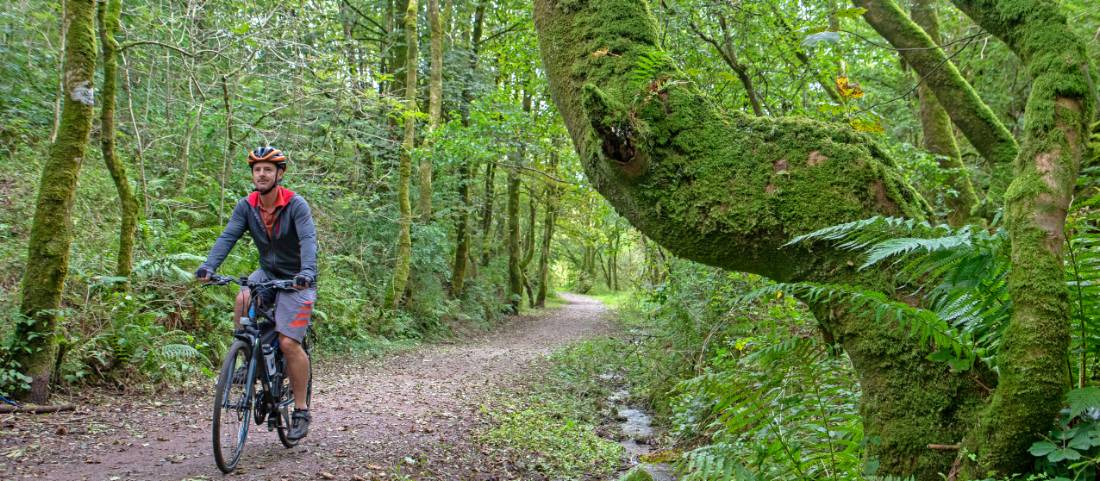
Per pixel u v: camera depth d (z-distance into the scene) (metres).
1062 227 1.74
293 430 4.42
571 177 12.63
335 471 4.14
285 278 4.37
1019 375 1.70
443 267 16.78
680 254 2.33
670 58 2.36
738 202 2.14
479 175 22.00
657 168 2.21
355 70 12.05
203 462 4.13
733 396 2.95
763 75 7.64
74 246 6.96
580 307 31.12
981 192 9.02
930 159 7.04
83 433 4.59
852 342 2.16
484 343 15.63
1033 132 1.80
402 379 8.81
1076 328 1.94
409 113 12.49
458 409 6.69
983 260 1.89
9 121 9.23
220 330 8.06
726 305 6.93
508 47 12.80
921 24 7.83
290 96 11.26
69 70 5.39
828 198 2.11
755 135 2.23
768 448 2.72
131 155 10.02
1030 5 1.92
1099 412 1.63
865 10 3.76
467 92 17.75
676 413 6.21
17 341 5.13
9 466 3.78
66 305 6.31
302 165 12.52
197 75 10.60
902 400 2.04
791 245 2.14
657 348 8.50
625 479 4.27
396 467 4.34
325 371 9.07
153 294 6.79
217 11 10.23
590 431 6.34
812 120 2.29
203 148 11.34
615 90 2.29
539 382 9.20
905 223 2.01
